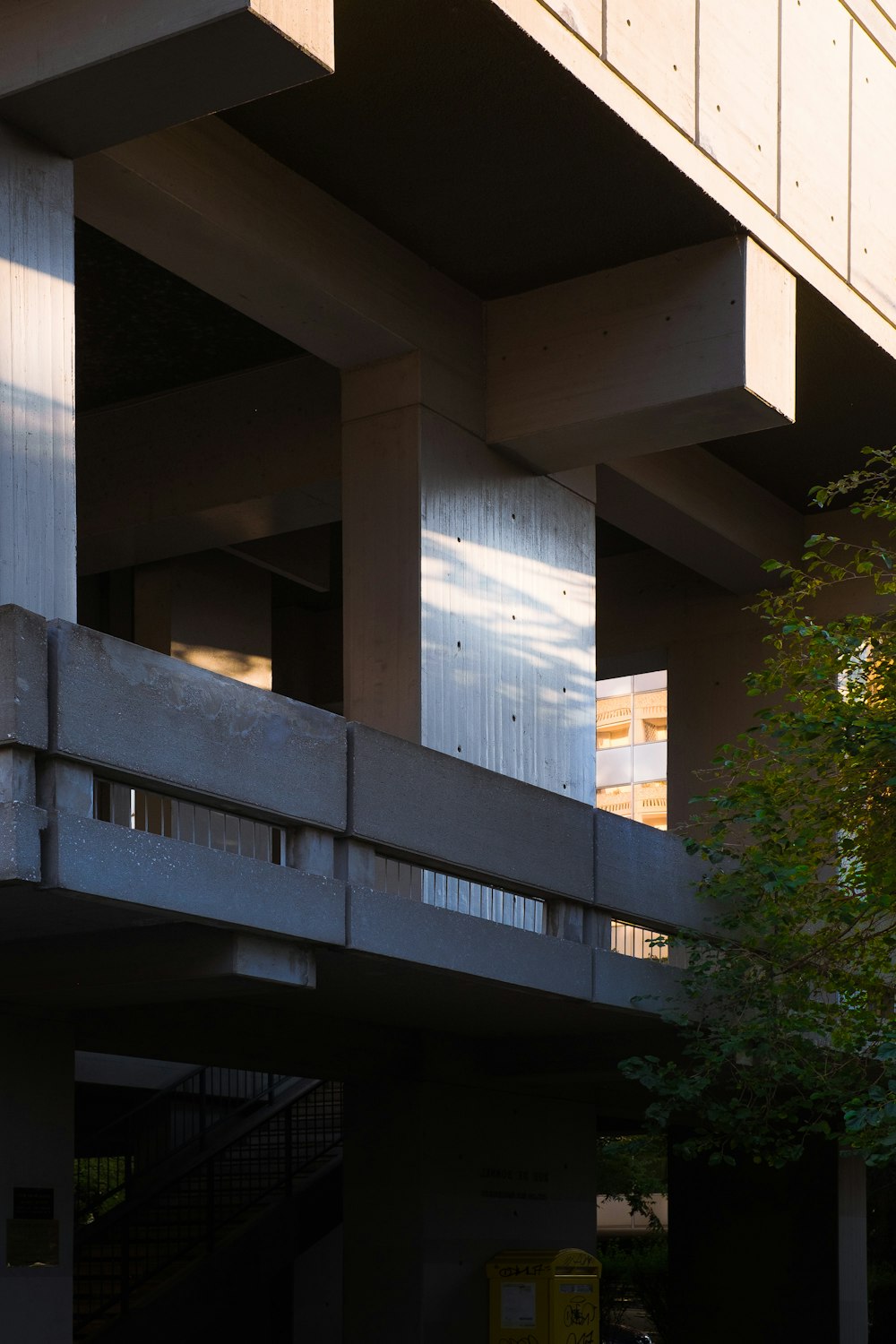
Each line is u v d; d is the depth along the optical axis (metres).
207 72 8.09
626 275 12.20
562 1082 14.05
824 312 12.94
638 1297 24.14
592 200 11.45
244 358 14.23
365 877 9.16
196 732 7.97
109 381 14.68
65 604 8.32
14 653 7.05
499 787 10.36
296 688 19.91
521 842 10.49
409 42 9.78
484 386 12.71
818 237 12.66
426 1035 13.34
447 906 10.73
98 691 7.38
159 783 7.76
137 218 10.42
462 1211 13.41
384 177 11.25
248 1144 17.62
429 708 11.66
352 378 12.33
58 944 8.96
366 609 11.95
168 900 7.66
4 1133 9.59
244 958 8.42
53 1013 10.12
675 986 12.02
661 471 14.93
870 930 11.94
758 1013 11.70
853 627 11.86
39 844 7.05
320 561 17.34
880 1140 10.66
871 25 13.84
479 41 9.78
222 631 16.50
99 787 10.84
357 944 8.90
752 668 17.36
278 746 8.54
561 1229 14.58
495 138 10.77
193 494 14.48
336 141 10.84
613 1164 27.52
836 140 13.12
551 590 13.20
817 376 14.12
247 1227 15.84
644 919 11.88
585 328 12.32
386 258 11.89
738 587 17.34
